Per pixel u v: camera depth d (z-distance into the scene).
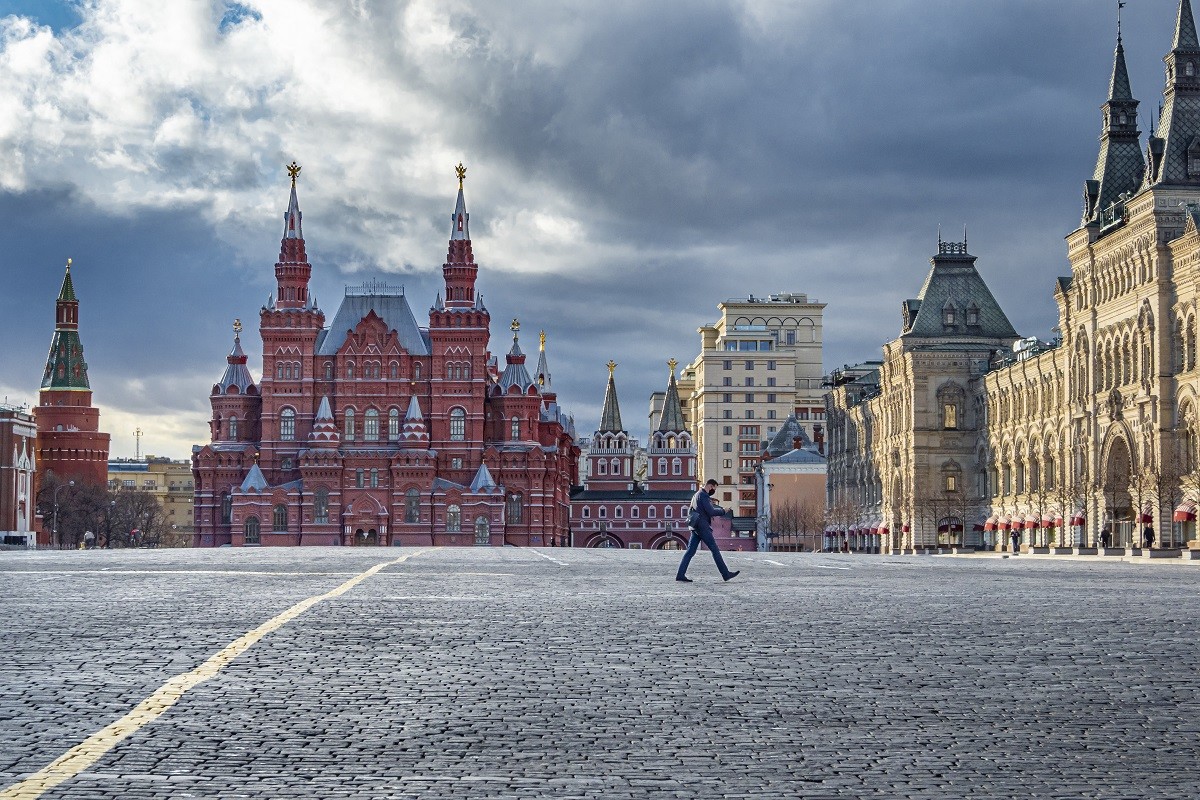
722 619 32.88
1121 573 65.19
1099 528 123.69
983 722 18.47
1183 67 114.88
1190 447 109.00
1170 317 111.88
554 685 21.53
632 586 47.78
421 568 64.88
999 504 156.12
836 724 18.31
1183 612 35.19
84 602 37.66
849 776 15.30
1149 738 17.39
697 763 15.93
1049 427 139.62
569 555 101.94
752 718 18.73
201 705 19.36
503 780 15.02
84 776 14.93
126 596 40.38
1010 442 153.12
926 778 15.22
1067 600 40.38
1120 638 28.22
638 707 19.56
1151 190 113.19
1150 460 113.69
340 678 22.05
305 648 25.97
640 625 31.19
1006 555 127.81
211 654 24.78
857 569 68.62
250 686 21.11
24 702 19.45
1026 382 148.12
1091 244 126.25
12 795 14.09
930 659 24.72
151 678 21.77
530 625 31.09
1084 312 128.62
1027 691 21.00
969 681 22.00
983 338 170.38
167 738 17.00
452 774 15.28
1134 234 117.12
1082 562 91.88
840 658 24.88
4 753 16.02
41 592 42.53
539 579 53.06
